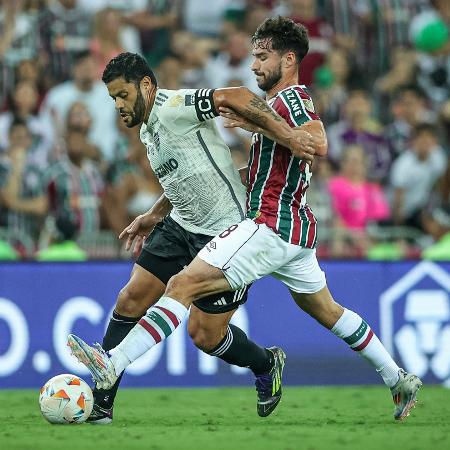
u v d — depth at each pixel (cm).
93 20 4341
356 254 3719
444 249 3641
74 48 4253
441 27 4612
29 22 4219
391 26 4616
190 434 1856
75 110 3762
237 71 4356
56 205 3625
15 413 2380
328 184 3853
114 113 4006
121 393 2998
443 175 4112
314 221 1998
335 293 3247
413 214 4053
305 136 1859
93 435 1820
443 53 4634
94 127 3959
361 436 1808
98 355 1841
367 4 4606
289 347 3212
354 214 3844
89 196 3659
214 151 1983
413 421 2170
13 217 3656
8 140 3800
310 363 3225
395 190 4100
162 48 4466
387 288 3269
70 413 2009
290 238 1945
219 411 2480
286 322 3216
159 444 1684
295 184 1955
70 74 4209
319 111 4231
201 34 4575
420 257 3650
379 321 3259
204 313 2066
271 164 1944
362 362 3259
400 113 4369
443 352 3288
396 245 3844
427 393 2994
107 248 3616
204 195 1997
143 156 3853
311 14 4488
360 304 3256
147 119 1972
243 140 3972
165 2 4544
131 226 2252
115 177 3756
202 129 1966
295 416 2325
